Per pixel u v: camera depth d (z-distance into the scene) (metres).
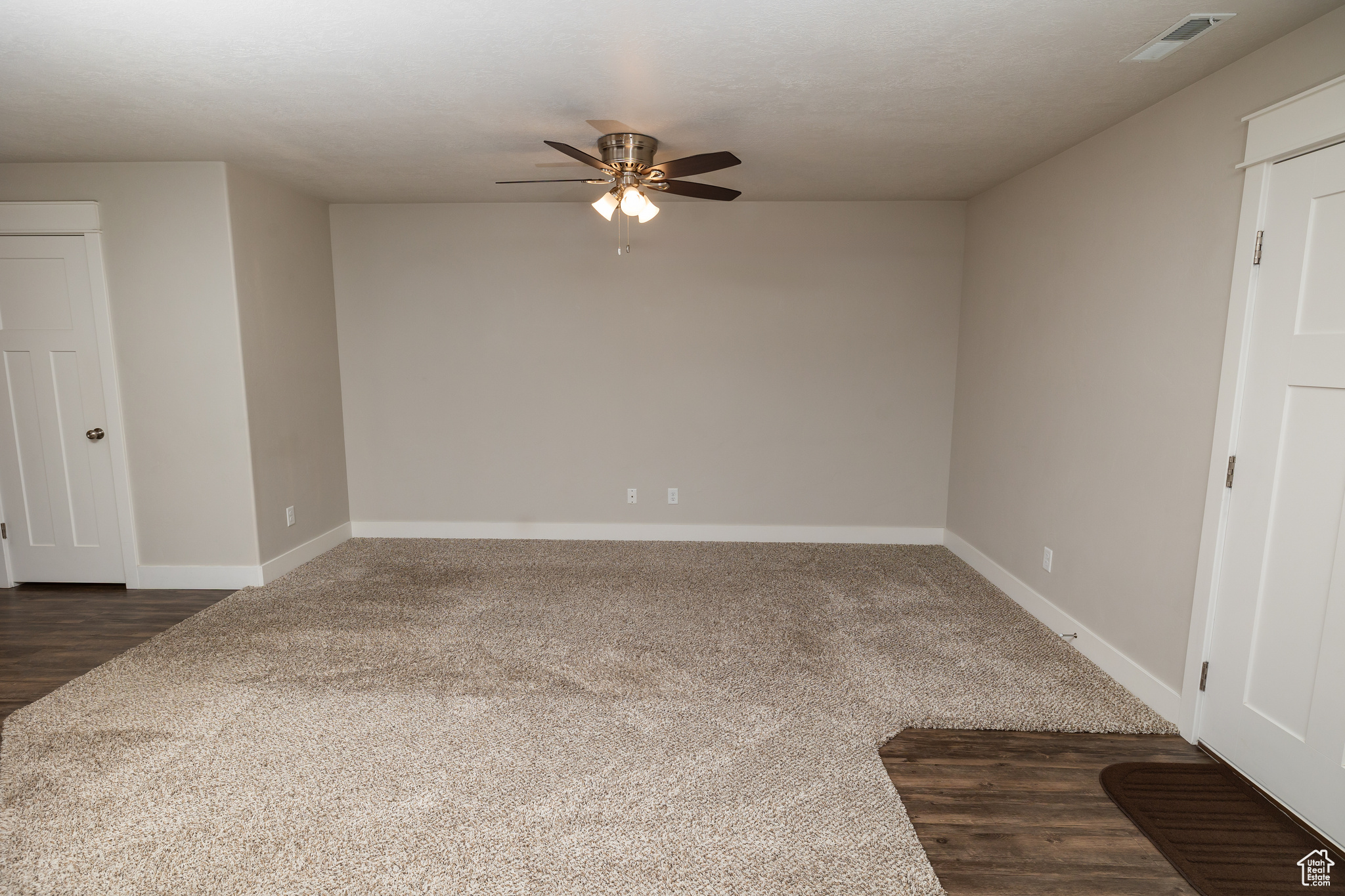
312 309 4.50
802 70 2.39
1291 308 2.06
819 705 2.66
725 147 3.36
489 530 5.00
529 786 2.17
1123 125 2.88
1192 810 2.09
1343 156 1.88
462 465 4.96
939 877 1.83
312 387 4.50
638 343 4.82
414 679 2.86
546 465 4.96
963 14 1.96
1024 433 3.74
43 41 2.12
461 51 2.22
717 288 4.75
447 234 4.73
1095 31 2.06
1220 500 2.31
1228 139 2.30
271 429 4.06
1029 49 2.20
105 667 2.96
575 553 4.68
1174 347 2.55
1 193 3.66
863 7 1.92
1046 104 2.71
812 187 4.23
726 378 4.84
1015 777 2.26
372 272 4.78
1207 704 2.41
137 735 2.43
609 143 3.14
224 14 1.95
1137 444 2.77
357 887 1.77
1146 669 2.71
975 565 4.36
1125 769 2.30
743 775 2.22
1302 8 1.89
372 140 3.22
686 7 1.92
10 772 2.22
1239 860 1.88
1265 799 2.14
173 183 3.61
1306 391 2.01
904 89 2.57
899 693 2.75
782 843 1.93
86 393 3.81
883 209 4.64
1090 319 3.11
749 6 1.91
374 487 4.95
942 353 4.77
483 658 3.05
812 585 4.05
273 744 2.39
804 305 4.75
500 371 4.87
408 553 4.64
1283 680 2.09
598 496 4.98
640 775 2.22
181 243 3.65
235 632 3.32
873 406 4.84
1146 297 2.72
